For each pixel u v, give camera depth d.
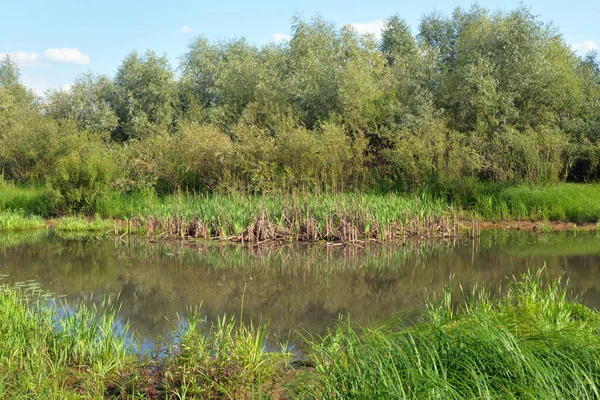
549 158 21.61
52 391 5.56
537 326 5.92
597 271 11.78
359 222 16.91
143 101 34.66
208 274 12.41
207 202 18.78
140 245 16.27
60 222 19.73
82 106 35.97
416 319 8.38
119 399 5.67
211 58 37.94
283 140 21.98
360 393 4.51
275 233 17.03
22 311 7.36
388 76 28.14
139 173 22.17
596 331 5.89
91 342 6.79
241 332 6.86
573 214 19.05
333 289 10.86
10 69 48.84
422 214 17.73
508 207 19.92
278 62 31.98
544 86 24.30
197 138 22.23
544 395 4.18
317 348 6.19
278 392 5.75
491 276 11.54
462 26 38.06
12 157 26.69
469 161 21.38
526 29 24.50
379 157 23.98
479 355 4.87
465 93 24.28
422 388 4.35
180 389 5.72
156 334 7.95
